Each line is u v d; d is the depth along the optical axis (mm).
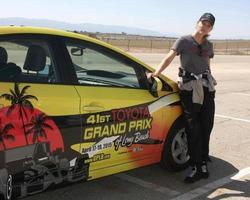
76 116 4070
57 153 3971
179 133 5355
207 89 5145
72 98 4070
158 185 5164
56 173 4023
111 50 4672
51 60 4062
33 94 3797
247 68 26016
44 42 4051
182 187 5141
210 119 5254
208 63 5164
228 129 8281
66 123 3994
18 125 3662
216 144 7117
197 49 5027
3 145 3578
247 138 7617
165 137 5180
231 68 25484
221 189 5133
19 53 3871
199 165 5266
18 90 3717
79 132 4117
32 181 3857
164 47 56219
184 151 5500
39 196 4660
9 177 3676
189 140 5215
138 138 4777
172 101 5145
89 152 4258
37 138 3795
